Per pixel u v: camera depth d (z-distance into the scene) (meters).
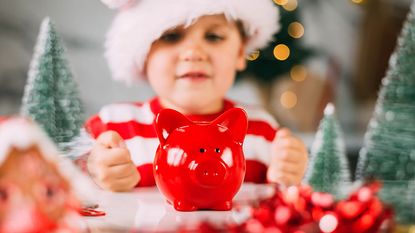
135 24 0.83
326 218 0.45
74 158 0.60
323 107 2.28
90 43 2.15
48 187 0.39
